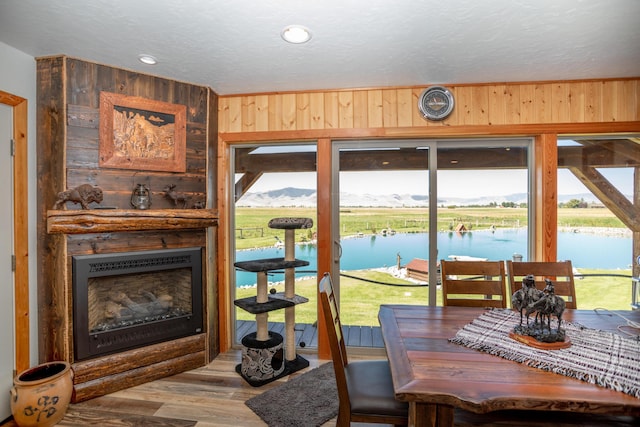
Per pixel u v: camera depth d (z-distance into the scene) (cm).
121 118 240
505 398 104
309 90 284
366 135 279
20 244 214
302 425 196
